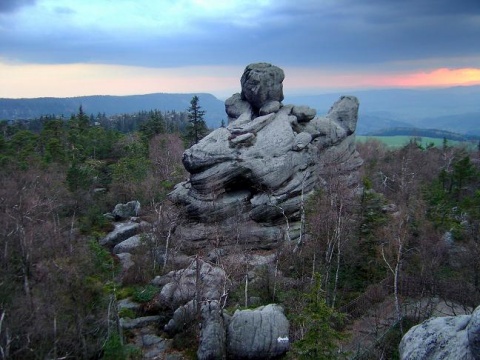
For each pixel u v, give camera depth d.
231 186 60.28
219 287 45.31
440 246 47.19
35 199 55.09
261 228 57.69
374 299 44.88
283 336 37.72
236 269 49.22
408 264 47.59
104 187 85.62
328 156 69.69
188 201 59.56
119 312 44.66
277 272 49.22
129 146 99.44
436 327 24.28
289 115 69.75
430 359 22.72
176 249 56.28
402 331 37.88
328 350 27.27
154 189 74.62
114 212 73.12
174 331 41.91
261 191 59.31
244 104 74.31
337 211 50.44
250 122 65.31
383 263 47.59
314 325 27.47
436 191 68.44
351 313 43.69
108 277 46.53
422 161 109.94
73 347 33.03
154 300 46.72
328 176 63.78
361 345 38.38
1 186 57.19
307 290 43.06
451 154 119.19
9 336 30.72
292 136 63.28
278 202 58.66
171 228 58.00
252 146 60.69
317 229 50.47
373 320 42.06
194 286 45.69
